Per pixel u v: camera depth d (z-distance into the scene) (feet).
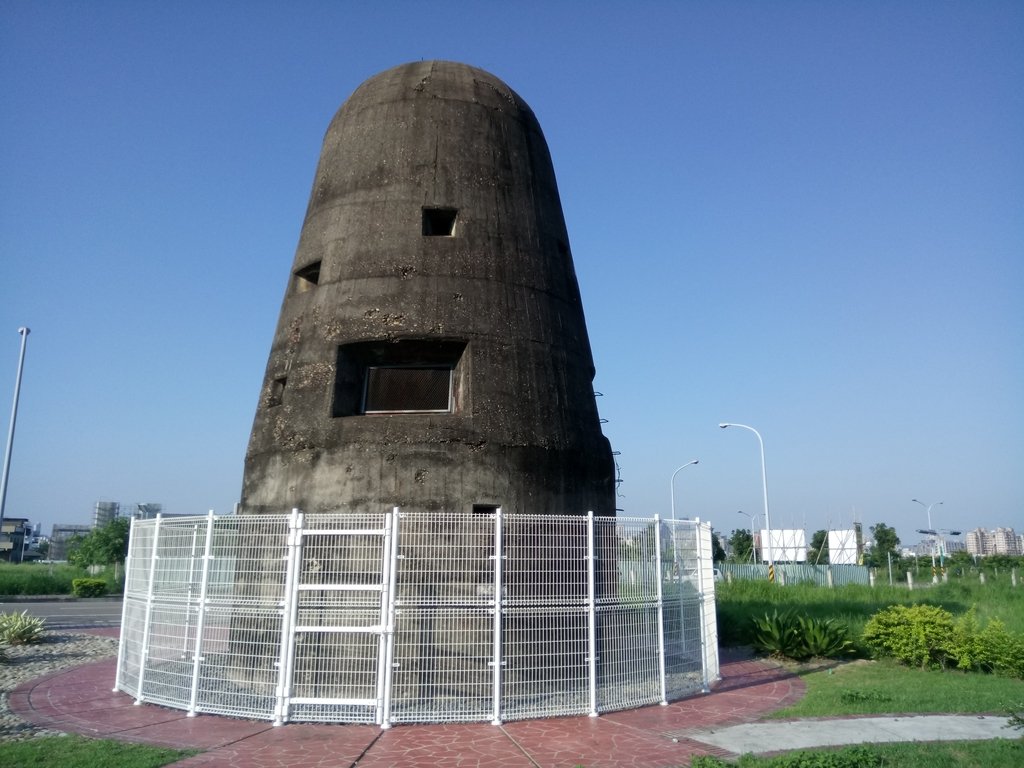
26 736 36.35
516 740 35.68
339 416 50.08
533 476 49.24
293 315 55.67
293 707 38.83
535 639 40.22
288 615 39.27
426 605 39.17
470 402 49.21
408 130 56.24
